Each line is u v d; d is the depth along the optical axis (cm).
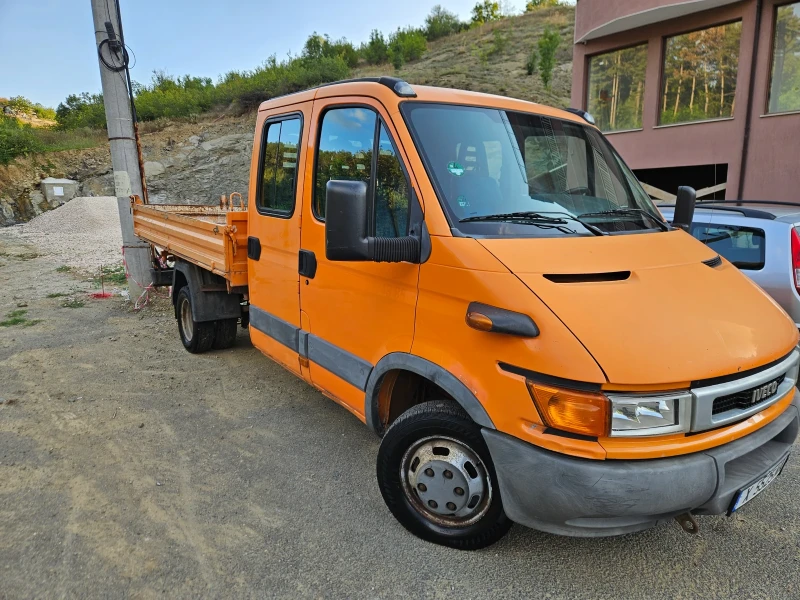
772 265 513
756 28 1130
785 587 281
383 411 340
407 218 304
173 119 3438
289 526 329
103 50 855
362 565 296
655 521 248
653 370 230
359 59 4266
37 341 697
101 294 984
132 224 896
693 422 238
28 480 377
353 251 269
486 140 330
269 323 452
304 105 399
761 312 282
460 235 282
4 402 505
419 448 310
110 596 273
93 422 467
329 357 375
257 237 462
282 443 433
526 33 3966
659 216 378
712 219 565
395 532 324
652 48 1308
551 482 242
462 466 290
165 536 319
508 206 310
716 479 242
